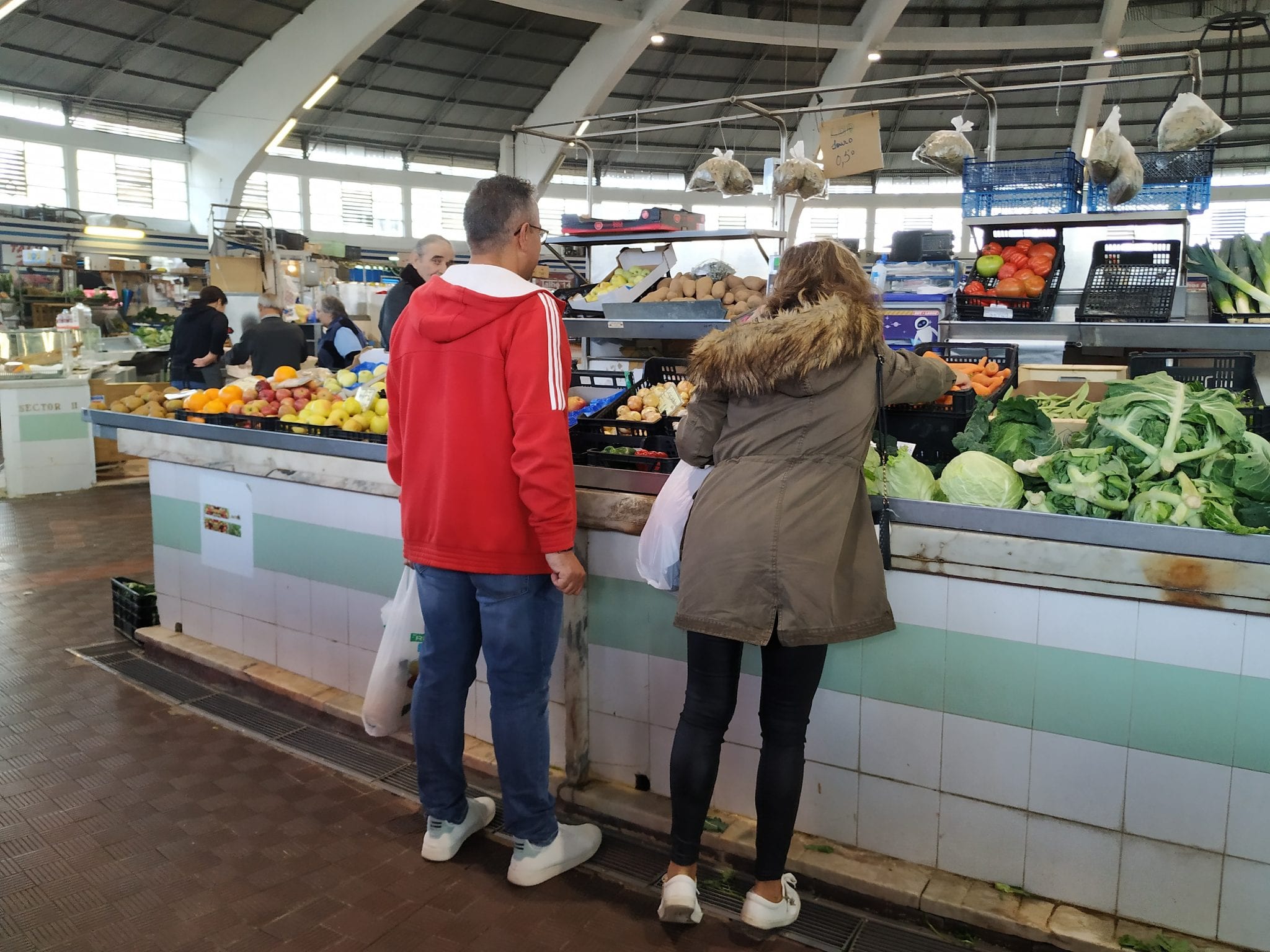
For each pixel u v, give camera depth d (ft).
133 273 44.91
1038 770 6.76
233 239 45.42
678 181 76.48
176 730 10.43
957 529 6.76
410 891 7.48
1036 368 11.66
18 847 8.03
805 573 6.24
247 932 6.94
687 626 6.51
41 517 21.62
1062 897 6.79
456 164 72.69
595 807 8.54
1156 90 63.05
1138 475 6.66
